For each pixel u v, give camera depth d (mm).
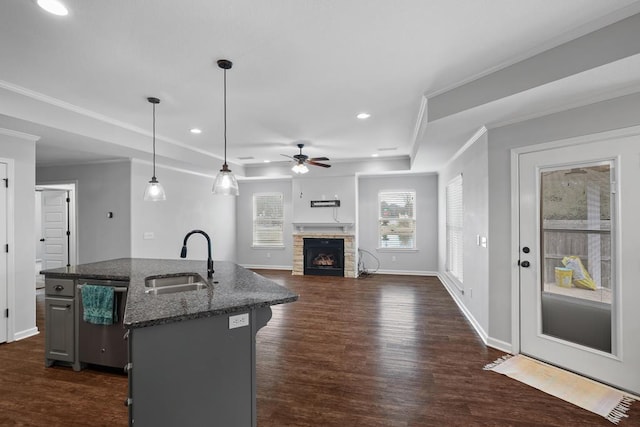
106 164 5316
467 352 3160
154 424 1613
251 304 1835
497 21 1941
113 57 2363
